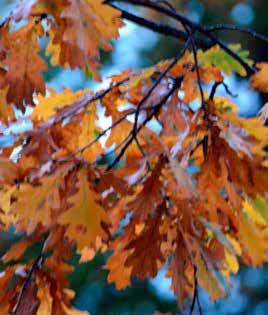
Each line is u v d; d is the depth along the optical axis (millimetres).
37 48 1952
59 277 2059
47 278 2053
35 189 1925
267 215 2029
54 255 1999
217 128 1981
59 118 2055
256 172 1964
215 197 1988
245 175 1967
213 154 1981
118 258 2070
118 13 1876
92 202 1894
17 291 2066
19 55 1944
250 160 1964
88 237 1879
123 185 1920
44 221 1923
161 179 1939
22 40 1946
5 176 1910
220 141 1979
